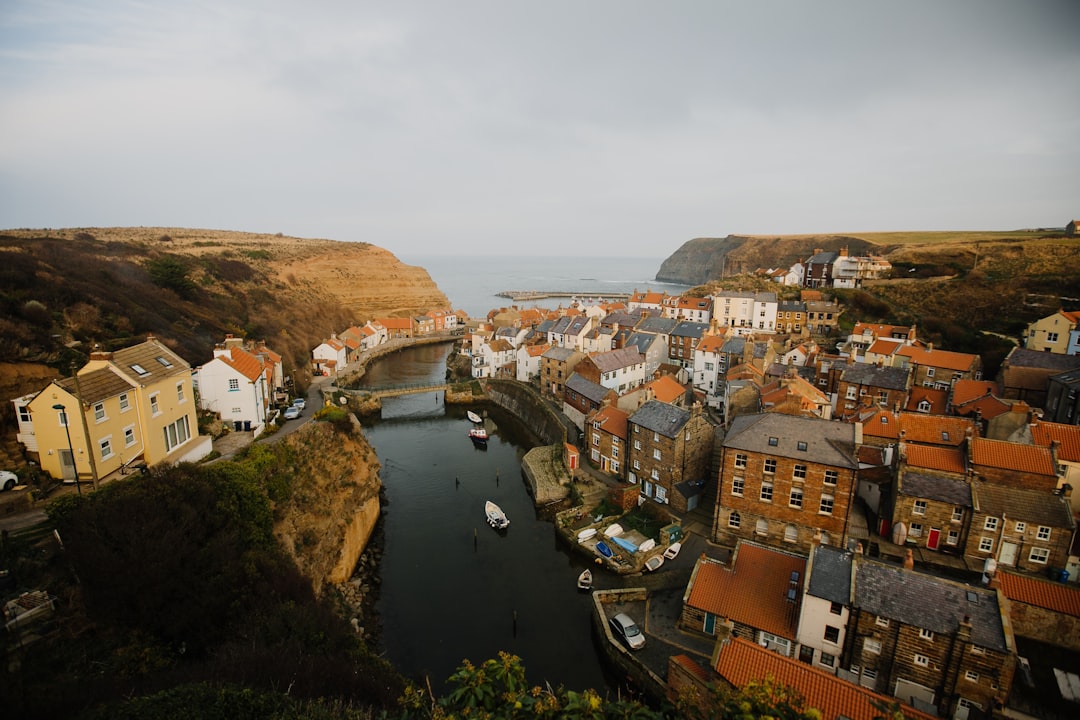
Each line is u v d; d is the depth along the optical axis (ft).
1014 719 84.89
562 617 135.23
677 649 114.62
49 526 101.19
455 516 186.39
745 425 151.02
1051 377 196.75
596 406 232.32
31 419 121.19
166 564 86.22
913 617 92.58
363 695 77.77
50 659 72.13
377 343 479.00
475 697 49.49
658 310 461.78
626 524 168.55
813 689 79.61
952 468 141.59
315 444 168.96
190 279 312.50
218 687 62.75
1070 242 411.34
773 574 116.06
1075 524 123.44
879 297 389.60
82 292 188.65
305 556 131.85
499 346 355.77
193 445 147.43
